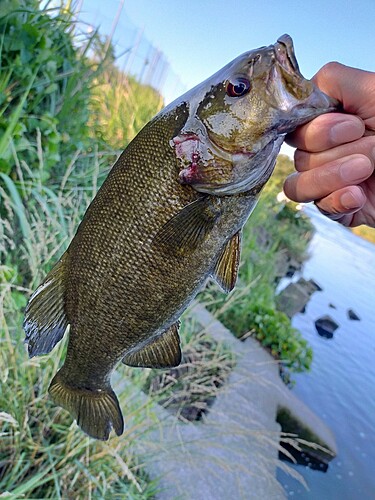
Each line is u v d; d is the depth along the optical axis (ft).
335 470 2.26
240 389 2.09
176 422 1.37
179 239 0.62
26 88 1.49
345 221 0.77
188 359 1.76
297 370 3.04
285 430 2.26
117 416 0.74
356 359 4.14
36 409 1.14
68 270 0.67
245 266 3.17
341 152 0.57
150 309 0.65
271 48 0.60
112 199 0.63
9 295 1.14
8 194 1.40
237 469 1.52
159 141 0.62
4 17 1.39
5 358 1.07
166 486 1.30
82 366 0.71
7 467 1.06
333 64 0.62
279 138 0.61
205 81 0.64
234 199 0.64
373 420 2.98
